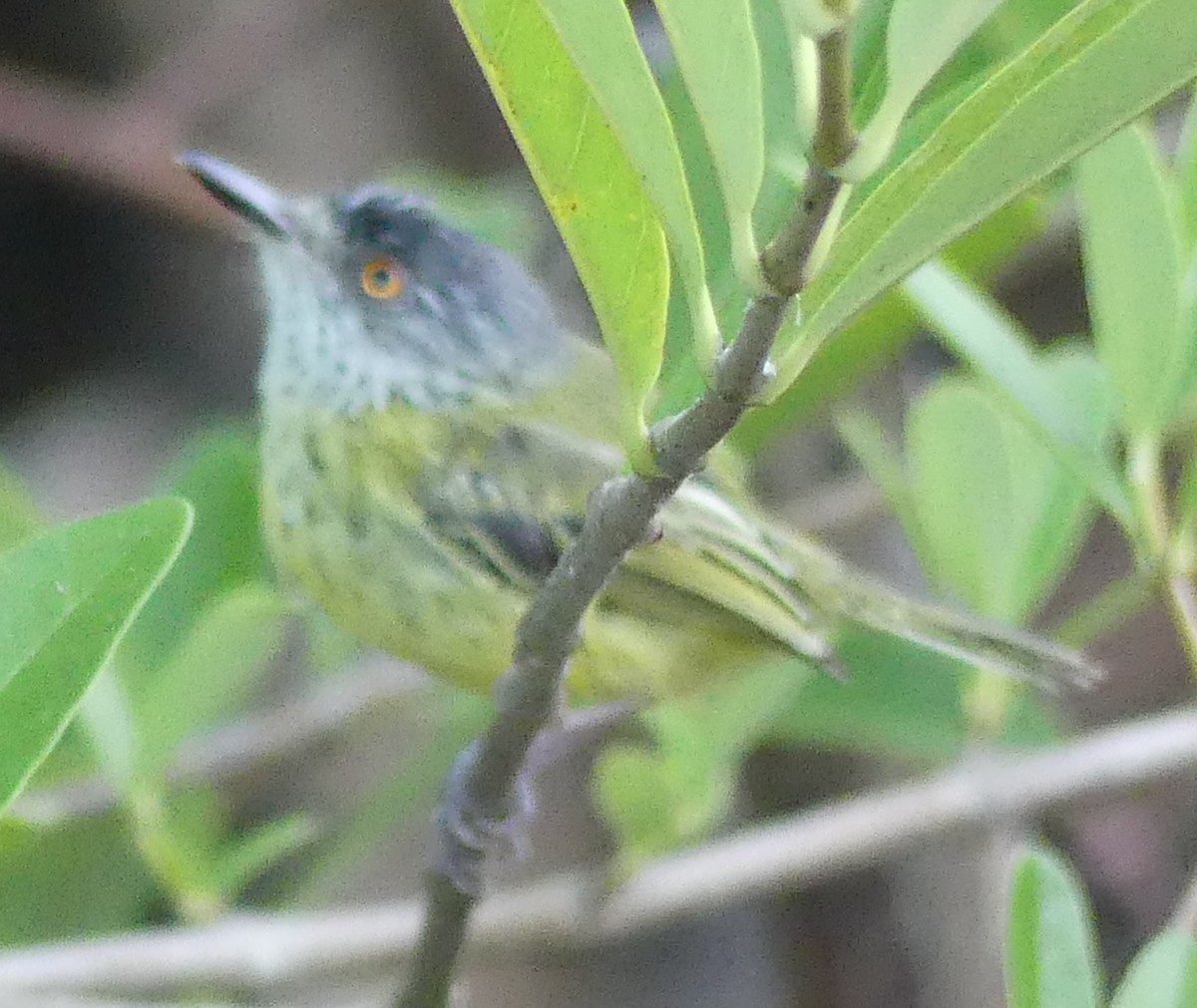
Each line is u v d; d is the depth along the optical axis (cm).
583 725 198
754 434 198
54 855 199
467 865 194
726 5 135
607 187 151
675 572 197
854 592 199
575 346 200
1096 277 194
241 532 199
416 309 198
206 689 197
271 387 198
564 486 198
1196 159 195
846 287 147
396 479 197
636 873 198
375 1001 200
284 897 203
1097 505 201
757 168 137
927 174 152
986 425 198
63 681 175
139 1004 196
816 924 205
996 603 198
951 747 199
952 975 203
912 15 126
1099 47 142
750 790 204
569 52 139
